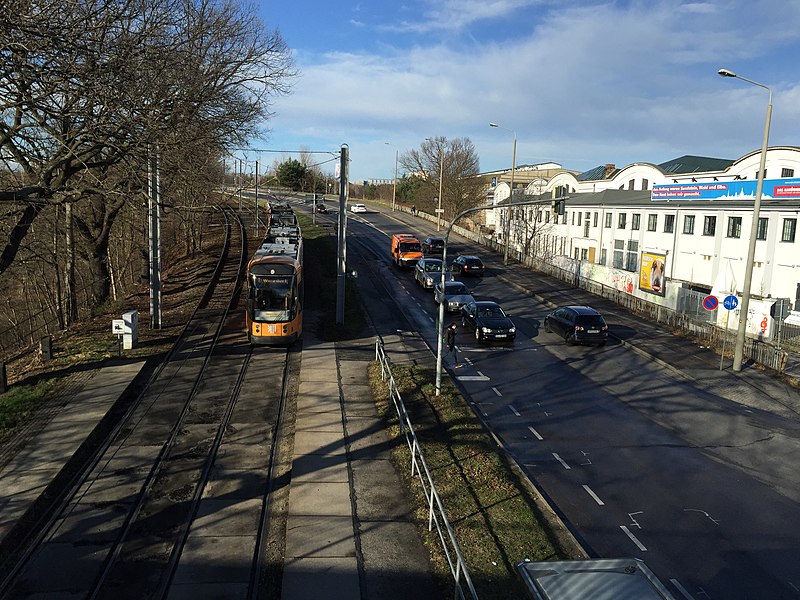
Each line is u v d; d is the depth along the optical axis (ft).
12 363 75.15
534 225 177.47
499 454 50.57
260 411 57.88
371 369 71.92
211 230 209.97
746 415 61.46
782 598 32.50
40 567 33.78
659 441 54.60
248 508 40.57
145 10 55.62
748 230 111.24
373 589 32.01
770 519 41.06
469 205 279.28
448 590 31.96
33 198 54.65
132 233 125.59
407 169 359.46
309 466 46.42
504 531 37.63
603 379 72.79
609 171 221.05
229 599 31.09
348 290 121.19
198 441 50.96
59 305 94.53
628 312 110.01
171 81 59.31
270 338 76.64
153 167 63.16
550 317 95.55
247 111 72.90
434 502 40.91
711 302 81.66
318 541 36.42
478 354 82.58
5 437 49.26
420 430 53.72
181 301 104.63
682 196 128.98
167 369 69.00
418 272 132.57
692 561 35.88
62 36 46.21
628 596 21.59
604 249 161.38
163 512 39.96
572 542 37.17
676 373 75.31
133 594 31.73
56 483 42.93
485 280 142.61
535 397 66.08
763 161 71.87
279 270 77.36
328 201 351.87
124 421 54.65
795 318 78.48
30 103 47.57
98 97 50.11
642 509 42.19
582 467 48.96
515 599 31.04
